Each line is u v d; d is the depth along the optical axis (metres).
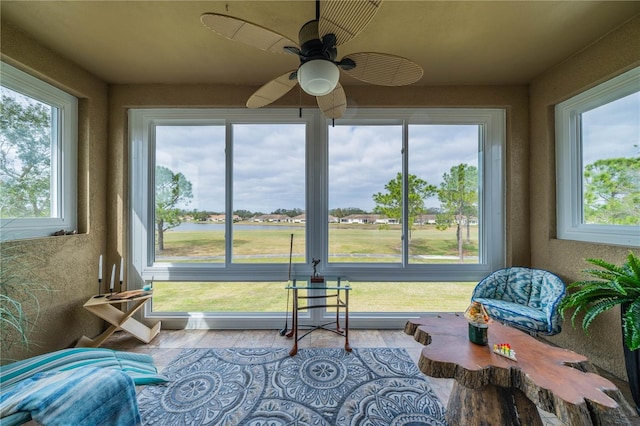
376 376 1.98
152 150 2.94
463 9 1.75
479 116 2.89
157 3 1.70
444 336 1.57
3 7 1.72
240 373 2.02
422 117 2.89
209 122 2.94
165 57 2.31
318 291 2.88
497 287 2.52
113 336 2.64
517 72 2.54
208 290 2.94
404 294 2.93
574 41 2.08
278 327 2.83
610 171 2.11
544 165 2.57
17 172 2.04
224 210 2.95
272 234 2.94
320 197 2.88
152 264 2.93
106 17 1.83
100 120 2.66
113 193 2.75
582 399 1.05
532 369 1.24
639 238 1.91
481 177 2.95
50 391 1.16
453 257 2.92
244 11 1.77
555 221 2.52
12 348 1.88
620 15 1.80
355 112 2.85
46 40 2.06
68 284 2.31
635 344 1.35
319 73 1.26
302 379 1.94
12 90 1.99
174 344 2.49
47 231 2.23
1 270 1.81
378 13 1.78
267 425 1.52
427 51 2.21
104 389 1.24
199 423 1.54
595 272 1.74
